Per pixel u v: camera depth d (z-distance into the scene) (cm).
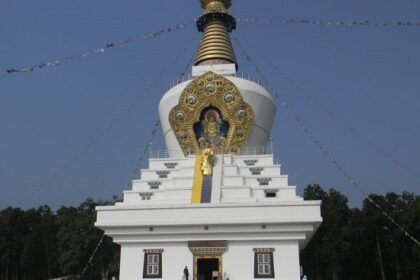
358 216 4612
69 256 4478
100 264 4647
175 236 2389
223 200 2511
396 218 4522
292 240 2322
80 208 5281
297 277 2266
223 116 2936
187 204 2392
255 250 2327
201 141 2938
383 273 4381
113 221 2416
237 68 3481
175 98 3083
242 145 2905
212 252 2342
